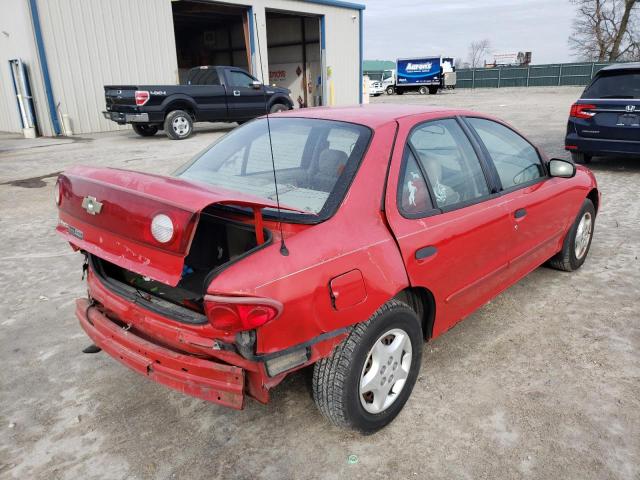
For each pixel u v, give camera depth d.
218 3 20.48
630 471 2.43
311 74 28.20
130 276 2.86
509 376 3.20
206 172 3.12
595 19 52.56
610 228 6.07
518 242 3.67
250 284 2.07
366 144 2.75
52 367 3.44
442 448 2.61
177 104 15.07
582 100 9.08
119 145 13.98
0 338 3.82
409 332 2.75
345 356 2.42
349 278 2.36
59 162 11.27
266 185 2.81
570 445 2.60
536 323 3.86
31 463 2.58
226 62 30.41
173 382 2.33
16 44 16.67
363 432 2.66
